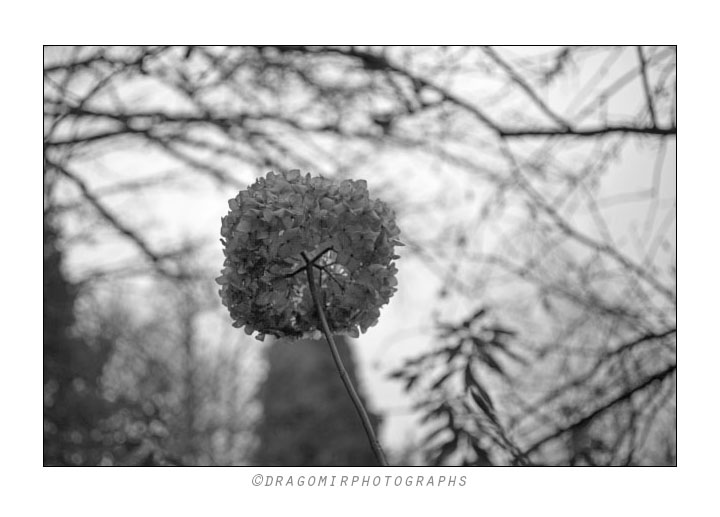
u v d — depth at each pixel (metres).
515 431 3.41
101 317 7.53
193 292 6.74
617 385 3.59
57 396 6.21
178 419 11.41
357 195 2.05
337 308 2.16
